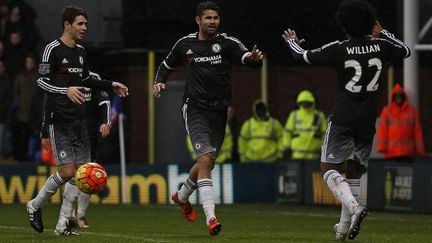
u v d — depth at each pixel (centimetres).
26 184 5869
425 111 7125
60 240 3150
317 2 6544
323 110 6988
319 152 5919
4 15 6750
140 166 5919
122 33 6806
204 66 3170
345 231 3016
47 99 3281
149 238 3238
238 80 6912
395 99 5625
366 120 2936
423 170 5019
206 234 3481
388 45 2939
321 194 5616
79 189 3175
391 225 4150
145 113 6775
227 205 5844
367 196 5334
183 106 3212
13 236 3341
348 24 2927
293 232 3669
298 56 2986
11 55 6581
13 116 6325
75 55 3297
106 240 3145
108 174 5888
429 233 3634
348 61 2916
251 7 6694
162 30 6794
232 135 6438
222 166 5975
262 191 6016
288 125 5941
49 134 3288
